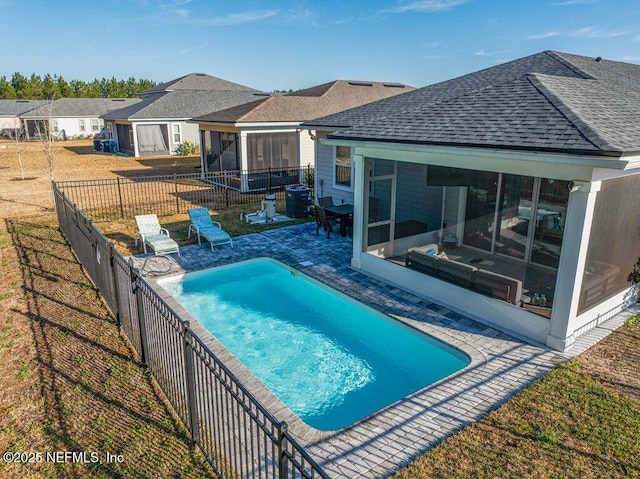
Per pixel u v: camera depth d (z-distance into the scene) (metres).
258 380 6.00
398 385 6.57
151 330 5.95
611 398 5.48
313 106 23.03
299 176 21.48
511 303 7.42
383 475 4.34
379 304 8.45
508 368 6.26
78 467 4.48
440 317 7.91
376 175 9.88
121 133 36.44
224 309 9.03
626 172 6.63
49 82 74.75
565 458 4.52
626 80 11.29
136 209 16.92
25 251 11.46
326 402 6.17
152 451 4.71
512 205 9.02
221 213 16.27
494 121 7.61
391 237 10.52
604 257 7.09
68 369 6.23
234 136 21.00
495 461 4.50
